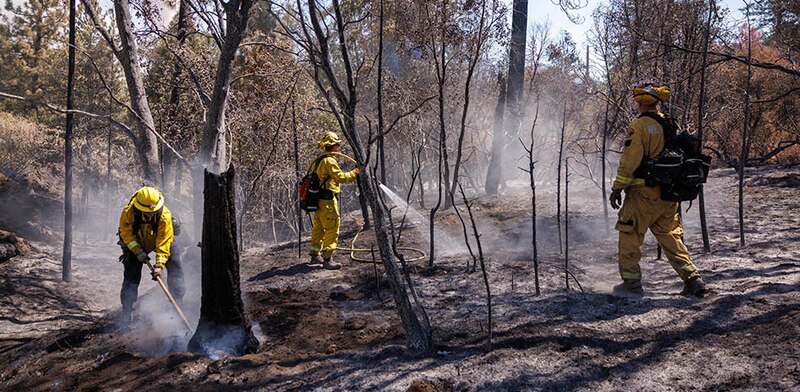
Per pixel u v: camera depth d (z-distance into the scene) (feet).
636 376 11.80
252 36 31.37
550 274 19.44
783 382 10.87
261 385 12.80
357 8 22.40
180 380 13.33
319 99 41.63
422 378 12.21
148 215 17.94
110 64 41.32
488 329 13.75
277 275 22.65
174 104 34.35
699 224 24.95
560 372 12.14
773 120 41.47
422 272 21.04
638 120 15.99
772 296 14.96
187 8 29.60
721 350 12.44
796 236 21.54
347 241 28.35
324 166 23.04
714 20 22.40
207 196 14.65
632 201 16.16
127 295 18.67
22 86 65.10
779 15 25.21
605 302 16.16
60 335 18.03
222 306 14.89
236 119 30.99
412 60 33.09
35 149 48.21
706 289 15.76
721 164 40.42
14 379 14.83
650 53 26.89
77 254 33.71
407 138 36.68
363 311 17.42
